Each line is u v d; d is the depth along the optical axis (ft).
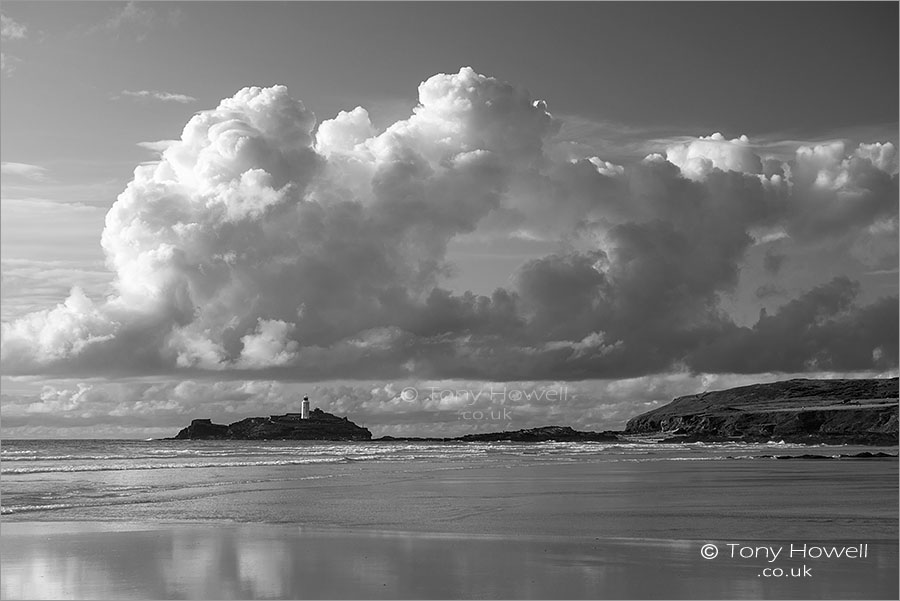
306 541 56.80
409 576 43.93
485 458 230.27
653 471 153.89
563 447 390.21
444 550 52.75
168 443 601.21
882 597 39.81
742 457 234.99
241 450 338.34
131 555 50.47
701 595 39.91
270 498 95.30
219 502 90.43
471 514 77.10
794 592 40.63
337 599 38.99
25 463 187.83
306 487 113.19
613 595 39.88
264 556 50.21
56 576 43.88
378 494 100.89
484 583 42.32
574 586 41.65
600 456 247.91
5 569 45.80
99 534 60.49
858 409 627.05
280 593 40.04
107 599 38.73
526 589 41.01
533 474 144.56
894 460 211.41
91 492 104.12
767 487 109.50
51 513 79.15
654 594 40.11
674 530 64.08
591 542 56.70
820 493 98.48
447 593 40.16
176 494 101.45
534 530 64.95
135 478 133.59
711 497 93.86
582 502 88.74
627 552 52.11
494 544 55.47
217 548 53.36
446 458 231.09
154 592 40.14
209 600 38.58
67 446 448.65
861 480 123.65
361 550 52.70
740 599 39.14
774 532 62.49
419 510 81.46
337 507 84.79
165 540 57.21
